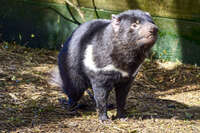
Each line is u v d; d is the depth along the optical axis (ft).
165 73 18.74
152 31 10.30
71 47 12.51
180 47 19.56
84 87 12.90
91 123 11.82
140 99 15.20
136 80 17.87
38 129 10.83
